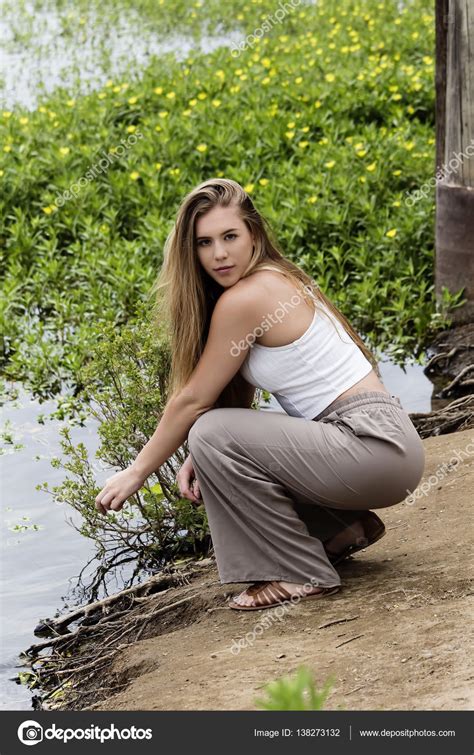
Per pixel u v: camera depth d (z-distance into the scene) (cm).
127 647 386
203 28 1748
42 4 2045
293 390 357
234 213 350
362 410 348
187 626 395
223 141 940
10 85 1438
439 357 655
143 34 1723
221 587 411
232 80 1155
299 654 328
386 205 796
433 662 303
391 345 683
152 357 467
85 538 495
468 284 677
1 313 717
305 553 359
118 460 474
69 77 1450
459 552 382
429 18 1440
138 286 742
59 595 454
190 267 356
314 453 346
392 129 980
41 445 582
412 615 337
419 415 573
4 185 911
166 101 1080
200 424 354
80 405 627
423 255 753
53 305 764
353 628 338
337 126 980
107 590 455
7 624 434
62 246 862
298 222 775
